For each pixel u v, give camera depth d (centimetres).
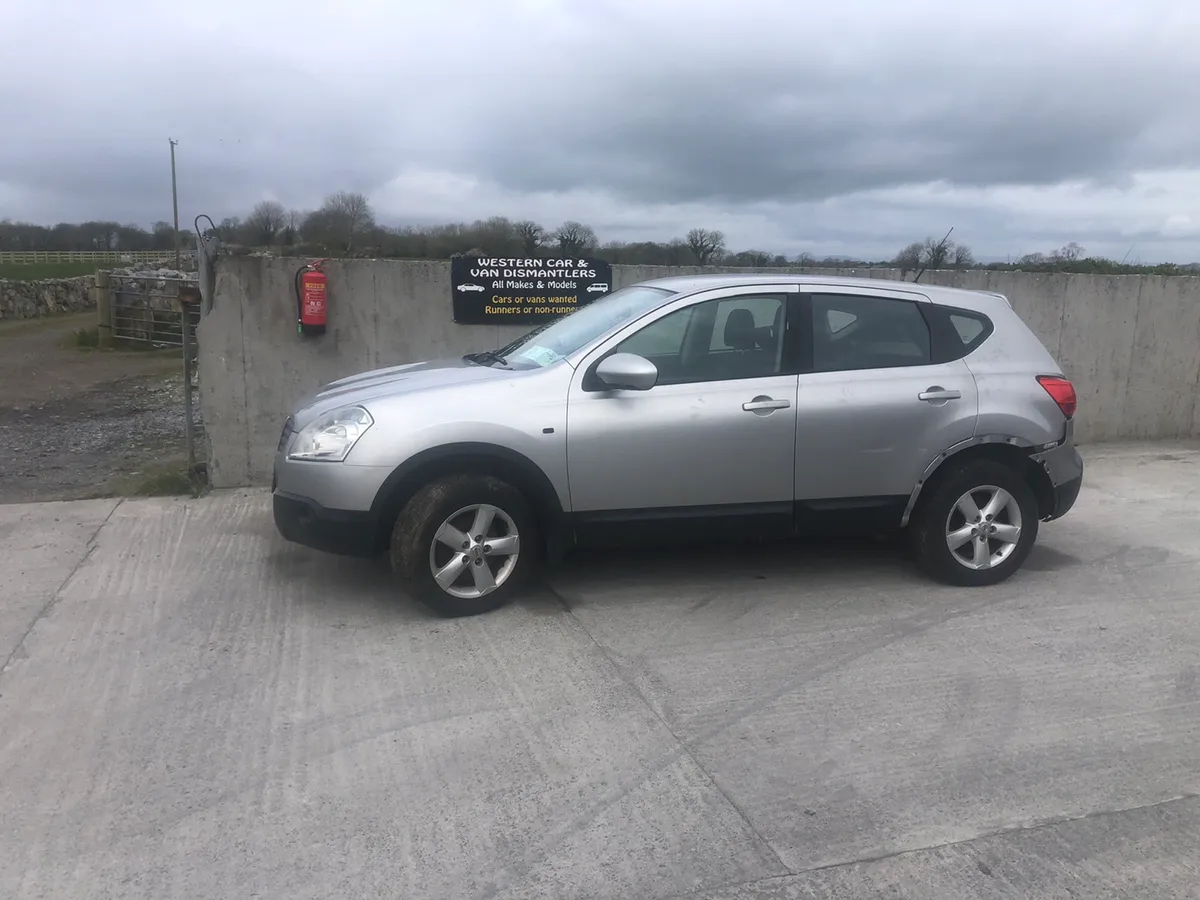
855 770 350
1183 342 997
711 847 304
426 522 467
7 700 393
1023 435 529
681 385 494
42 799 323
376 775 341
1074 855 303
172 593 518
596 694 406
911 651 457
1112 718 394
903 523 532
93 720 377
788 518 513
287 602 506
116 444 945
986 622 494
